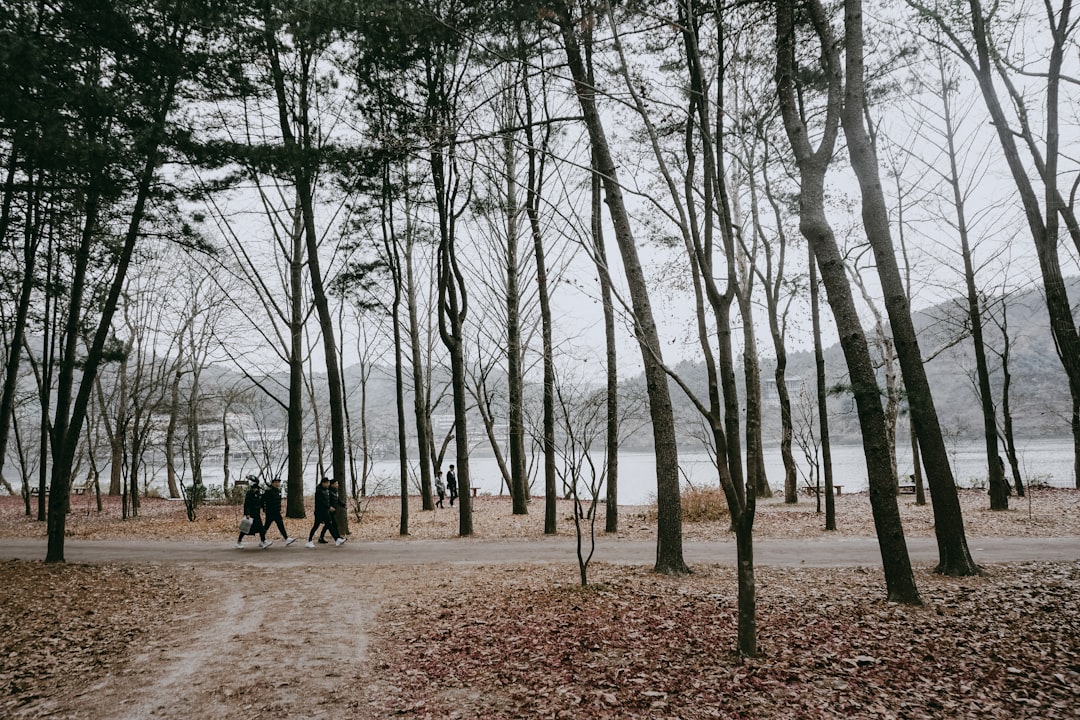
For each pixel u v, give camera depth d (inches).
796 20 363.3
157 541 658.2
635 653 254.8
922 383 390.0
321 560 518.9
